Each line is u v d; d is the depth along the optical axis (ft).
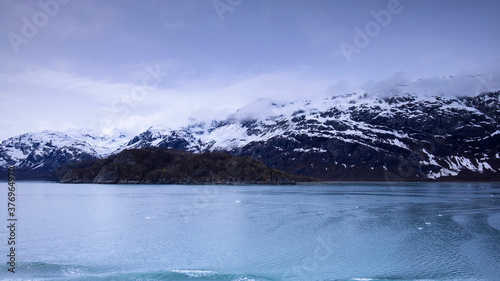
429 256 136.98
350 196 415.03
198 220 224.94
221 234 179.93
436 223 207.62
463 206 295.28
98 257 139.13
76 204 329.93
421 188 613.93
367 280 112.78
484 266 124.67
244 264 129.80
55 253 144.77
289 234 178.70
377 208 283.38
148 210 279.90
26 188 652.07
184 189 581.94
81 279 115.24
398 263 128.88
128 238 171.63
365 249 148.25
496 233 177.47
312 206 301.02
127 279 115.14
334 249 148.46
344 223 209.36
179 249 150.82
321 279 114.01
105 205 319.06
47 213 262.88
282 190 543.80
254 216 241.14
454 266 124.88
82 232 187.01
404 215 241.76
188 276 118.01
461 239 164.35
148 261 133.90
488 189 570.46
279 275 118.62
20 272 121.60
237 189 579.07
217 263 130.82
